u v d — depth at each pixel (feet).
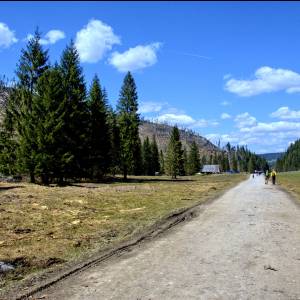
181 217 63.41
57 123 144.56
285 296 25.50
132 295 25.61
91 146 187.32
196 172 523.29
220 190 138.72
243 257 36.17
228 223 57.26
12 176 149.79
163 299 24.79
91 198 88.89
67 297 25.40
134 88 233.55
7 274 30.66
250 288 27.07
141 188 136.77
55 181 159.84
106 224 54.80
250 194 118.01
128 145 227.61
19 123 147.33
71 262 34.24
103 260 35.35
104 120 197.98
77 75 174.60
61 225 53.36
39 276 29.96
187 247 40.68
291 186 168.45
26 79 152.76
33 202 75.92
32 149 142.31
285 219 61.31
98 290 26.78
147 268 32.48
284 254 37.45
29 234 46.65
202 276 29.99
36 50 153.17
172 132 367.04
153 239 45.32
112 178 225.76
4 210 64.03
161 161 551.59
